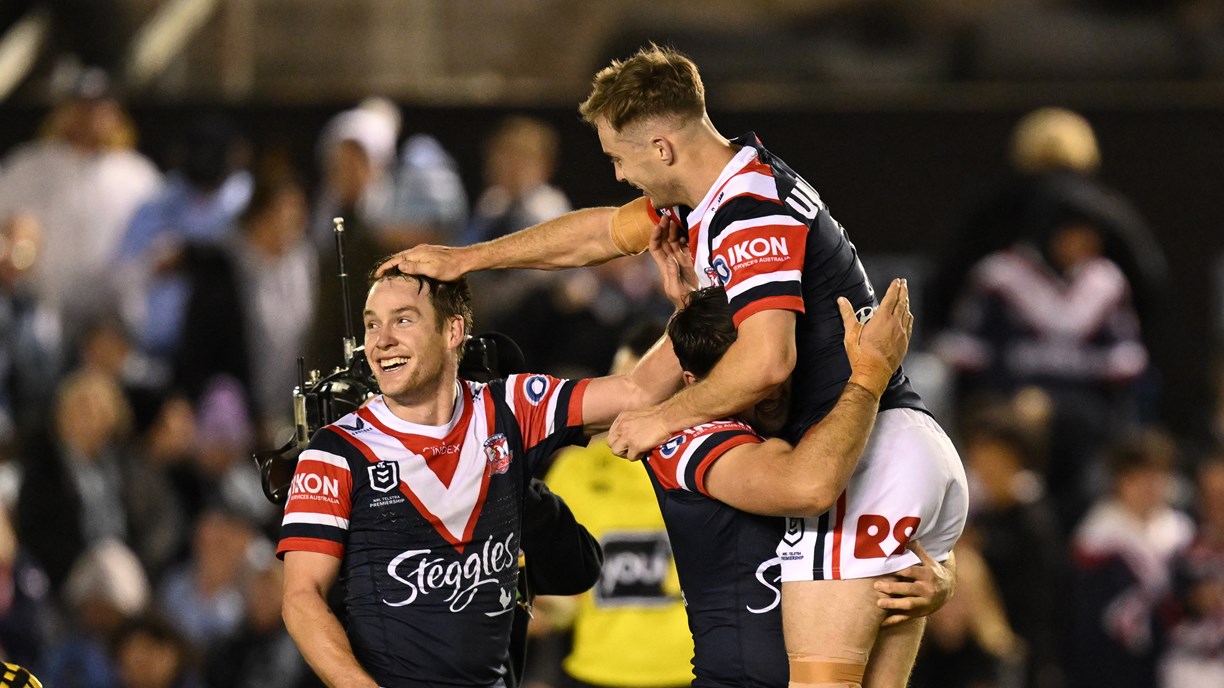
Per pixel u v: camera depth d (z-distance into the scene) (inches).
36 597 1140.5
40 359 1317.7
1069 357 1362.0
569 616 919.0
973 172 1497.3
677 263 671.8
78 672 1120.2
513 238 671.1
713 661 647.8
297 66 1669.5
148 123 1485.0
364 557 623.5
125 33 1646.2
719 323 628.7
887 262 1499.8
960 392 1376.7
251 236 1363.2
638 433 636.7
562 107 1483.8
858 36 1659.7
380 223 1284.4
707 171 627.8
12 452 1257.4
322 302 1010.7
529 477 655.8
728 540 642.2
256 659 1136.8
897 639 647.1
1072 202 1371.8
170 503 1246.9
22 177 1423.5
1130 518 1228.5
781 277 610.5
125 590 1155.9
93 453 1214.9
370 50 1678.2
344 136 1381.6
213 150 1402.6
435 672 625.6
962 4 1672.0
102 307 1402.6
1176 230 1498.5
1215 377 1413.6
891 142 1501.0
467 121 1485.0
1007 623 1173.1
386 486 622.8
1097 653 1208.2
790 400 642.8
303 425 666.8
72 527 1186.0
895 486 629.0
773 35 1649.9
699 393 622.5
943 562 657.6
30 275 1341.0
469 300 656.4
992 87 1592.0
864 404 610.5
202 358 1332.4
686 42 1647.4
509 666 681.6
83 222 1416.1
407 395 628.1
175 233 1385.3
